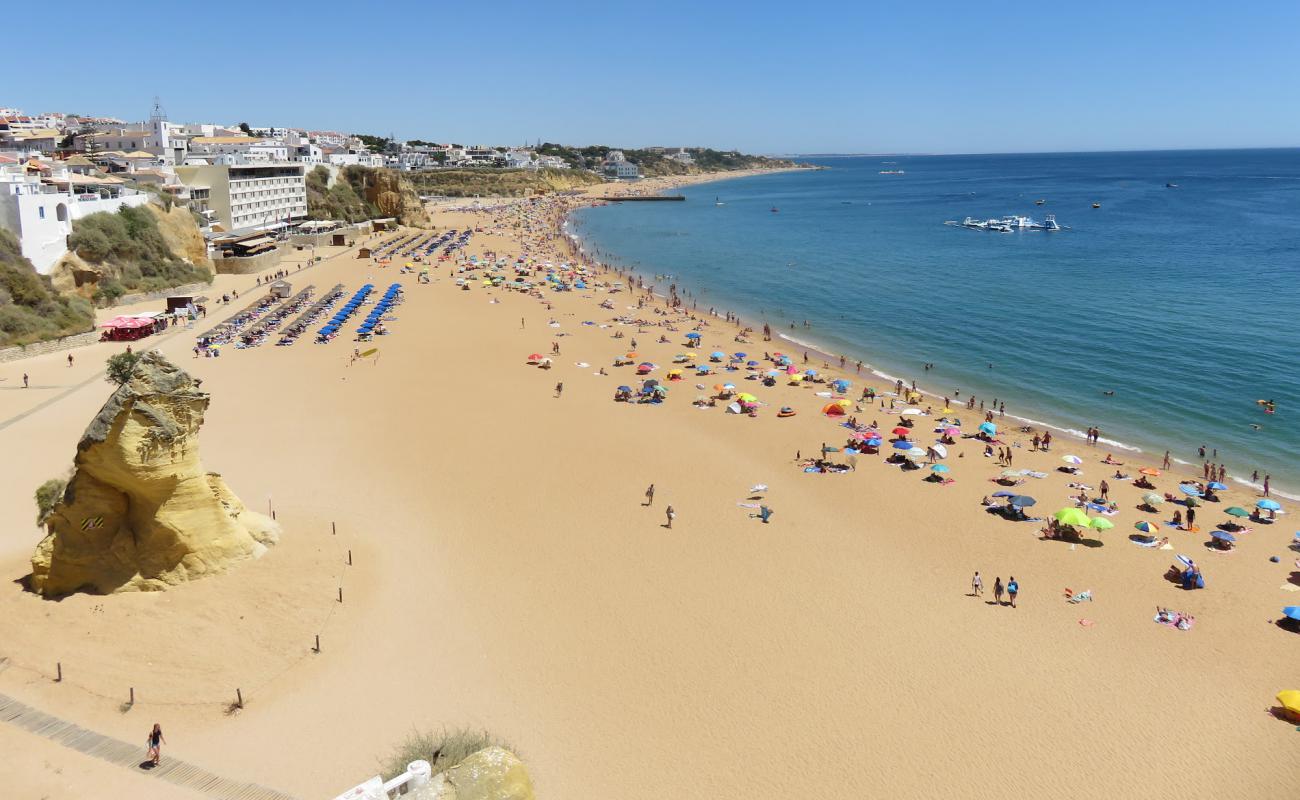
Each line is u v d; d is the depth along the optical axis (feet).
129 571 99.96
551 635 101.81
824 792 78.89
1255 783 80.74
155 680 86.89
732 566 120.37
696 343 261.03
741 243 550.77
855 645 101.81
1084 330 278.05
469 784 48.29
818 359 248.11
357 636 98.12
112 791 72.28
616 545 125.59
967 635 104.42
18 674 85.81
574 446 166.91
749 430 180.65
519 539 126.00
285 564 109.81
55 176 306.76
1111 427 188.65
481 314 295.69
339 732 82.58
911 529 133.90
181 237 330.95
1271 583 118.21
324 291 329.52
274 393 194.39
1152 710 91.15
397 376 213.05
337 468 149.69
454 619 103.71
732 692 92.58
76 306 239.91
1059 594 114.73
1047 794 79.20
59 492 113.60
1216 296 329.93
